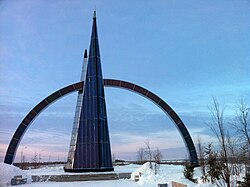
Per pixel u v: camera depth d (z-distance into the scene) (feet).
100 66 124.98
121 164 185.88
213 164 57.98
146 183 72.08
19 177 77.51
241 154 53.78
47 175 88.79
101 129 113.80
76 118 120.16
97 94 117.70
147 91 125.59
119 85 127.95
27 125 116.26
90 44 127.24
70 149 114.93
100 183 76.43
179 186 55.01
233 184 51.57
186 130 117.19
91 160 109.09
